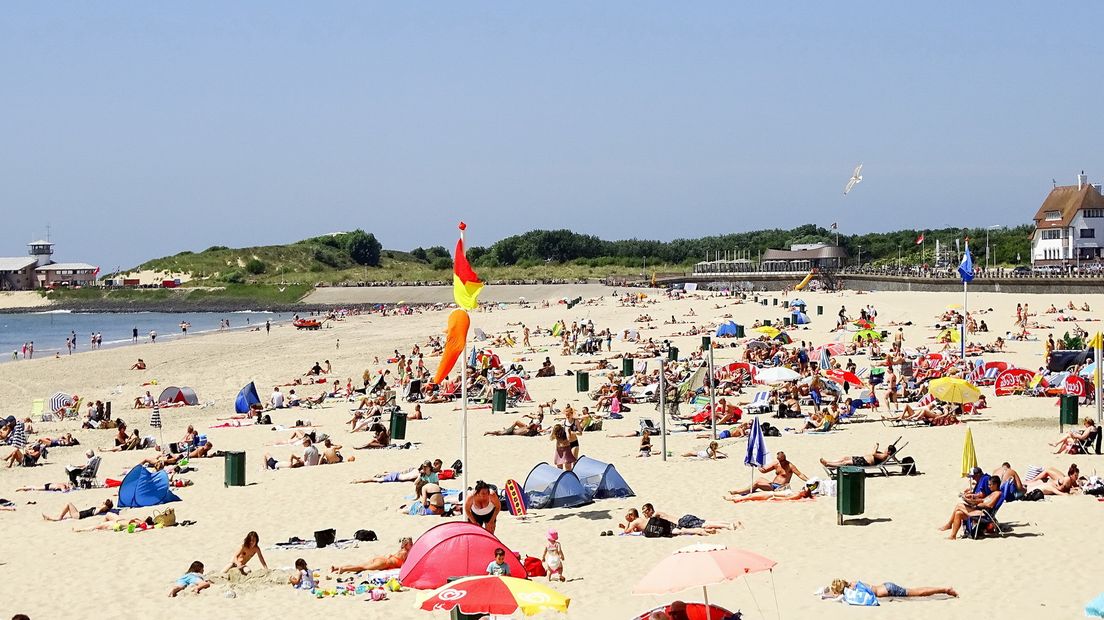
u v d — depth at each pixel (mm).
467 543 18359
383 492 27203
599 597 17531
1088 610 15125
